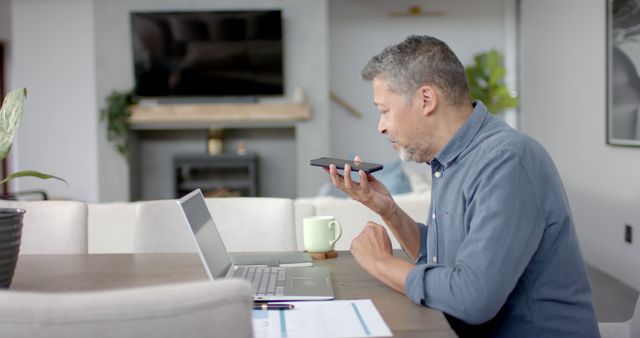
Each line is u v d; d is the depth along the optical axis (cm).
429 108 140
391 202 165
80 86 728
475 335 137
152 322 73
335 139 761
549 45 577
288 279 147
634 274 402
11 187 849
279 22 662
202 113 666
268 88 671
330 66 758
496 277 118
